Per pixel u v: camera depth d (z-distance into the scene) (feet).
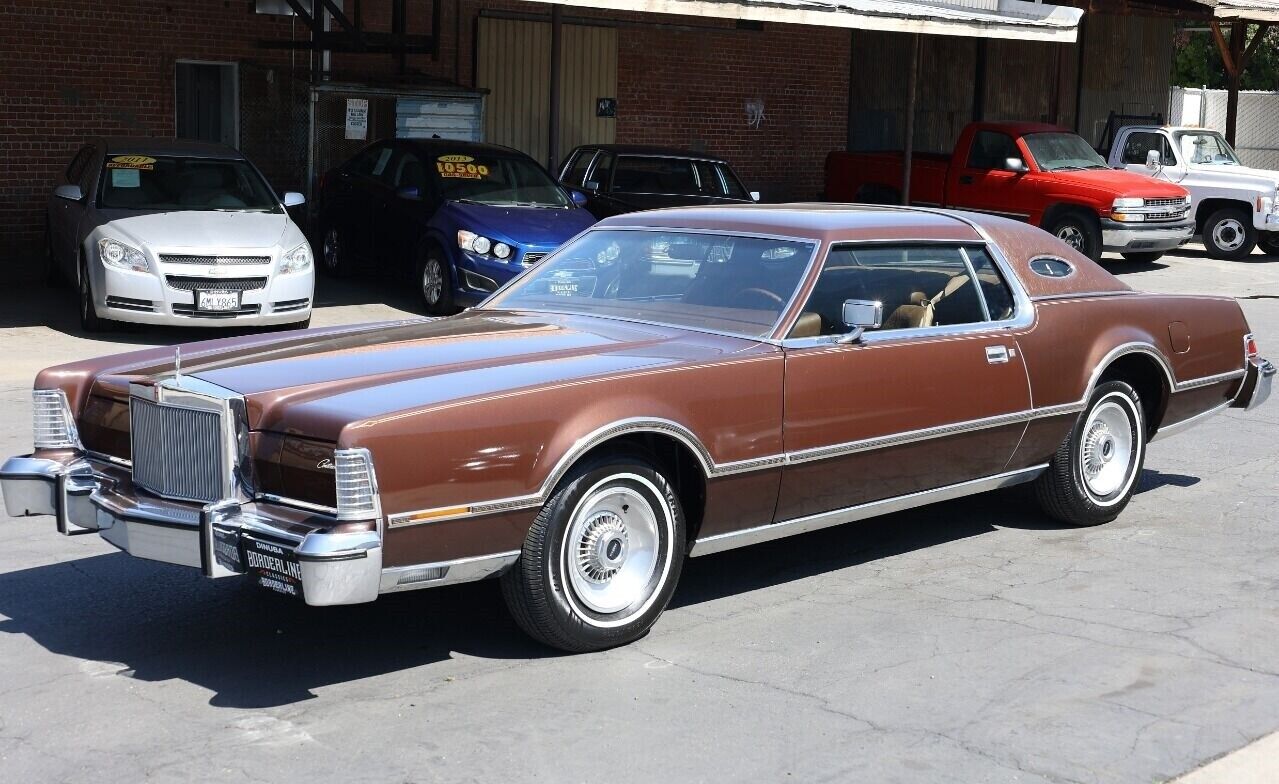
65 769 13.51
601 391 16.15
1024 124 66.74
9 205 53.16
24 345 38.14
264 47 57.67
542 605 16.07
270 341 18.54
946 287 20.53
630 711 15.06
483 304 21.27
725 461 17.26
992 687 15.87
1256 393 25.25
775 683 15.92
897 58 84.33
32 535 21.80
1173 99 100.42
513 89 67.36
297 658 16.62
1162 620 18.30
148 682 15.83
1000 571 20.49
